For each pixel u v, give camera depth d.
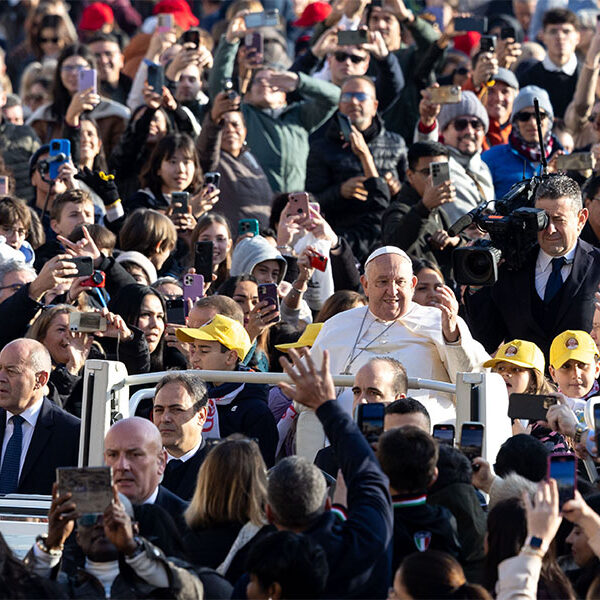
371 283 30.86
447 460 22.19
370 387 26.45
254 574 19.55
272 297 33.44
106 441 23.73
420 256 38.94
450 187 38.56
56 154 39.94
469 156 43.56
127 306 32.84
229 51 46.50
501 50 49.84
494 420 26.20
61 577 21.20
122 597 20.55
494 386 26.30
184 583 20.55
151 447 23.69
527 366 30.08
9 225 36.97
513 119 44.72
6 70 63.28
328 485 25.69
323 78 49.81
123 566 20.70
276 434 30.48
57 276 32.19
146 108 43.19
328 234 37.81
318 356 31.08
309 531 20.48
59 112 46.62
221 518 22.27
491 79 47.94
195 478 27.11
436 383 27.36
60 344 31.53
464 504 21.83
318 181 43.62
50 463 29.38
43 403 29.77
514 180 44.44
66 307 31.80
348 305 33.47
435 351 30.58
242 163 43.62
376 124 44.78
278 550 19.45
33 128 47.16
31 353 29.47
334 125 43.75
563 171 41.88
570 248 31.84
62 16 58.47
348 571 19.95
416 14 55.41
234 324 31.22
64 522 20.52
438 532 21.23
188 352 33.78
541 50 54.38
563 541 23.12
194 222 39.16
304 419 29.47
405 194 40.38
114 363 26.78
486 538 20.84
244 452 22.42
